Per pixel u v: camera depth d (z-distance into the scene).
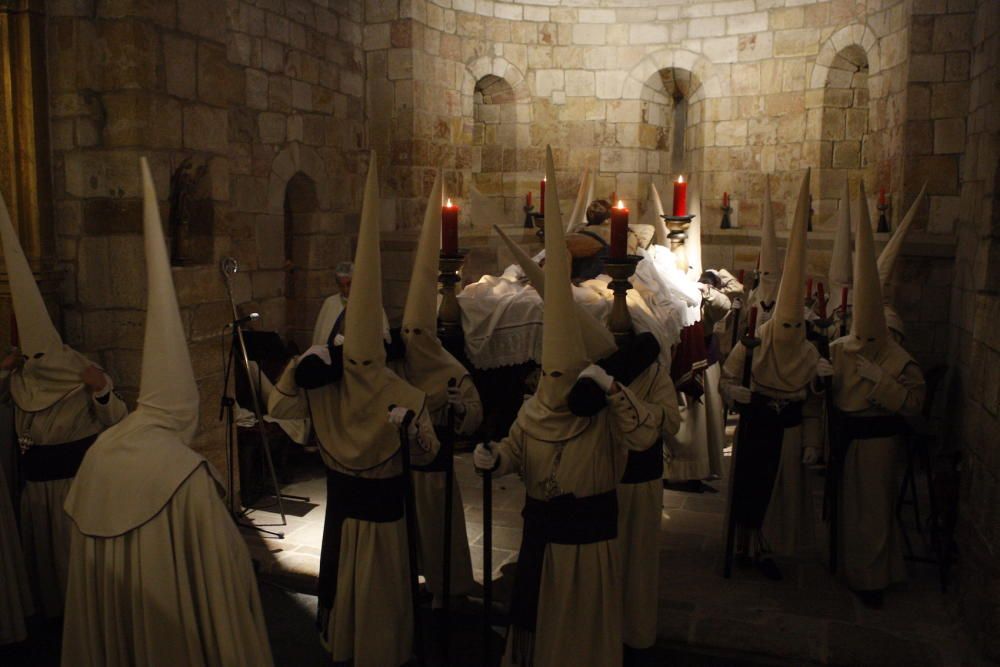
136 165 4.48
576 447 2.96
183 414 2.81
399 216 7.98
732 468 4.32
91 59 4.47
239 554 2.80
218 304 5.01
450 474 3.48
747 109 8.59
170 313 2.78
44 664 3.63
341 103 7.61
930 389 5.30
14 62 4.40
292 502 5.39
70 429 3.83
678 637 3.73
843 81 8.09
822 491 5.61
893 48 7.09
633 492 3.42
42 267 4.47
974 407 3.97
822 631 3.75
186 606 2.66
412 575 3.31
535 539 3.05
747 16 8.45
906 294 6.31
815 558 4.58
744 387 4.13
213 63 4.94
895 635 3.71
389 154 7.95
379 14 7.80
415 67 7.76
